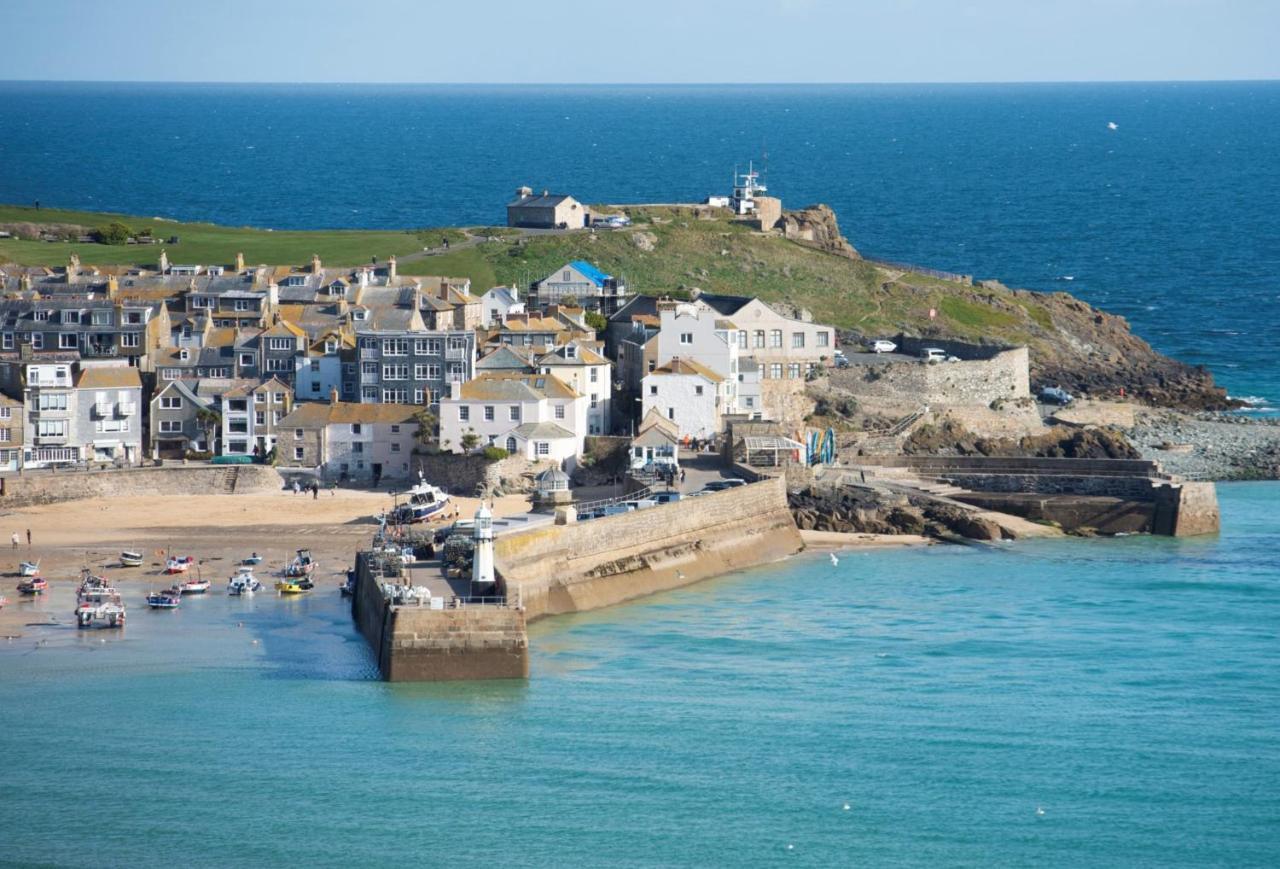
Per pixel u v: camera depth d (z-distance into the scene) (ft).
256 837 404.36
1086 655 526.57
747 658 520.01
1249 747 458.09
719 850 399.65
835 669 511.40
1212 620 562.25
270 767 437.58
